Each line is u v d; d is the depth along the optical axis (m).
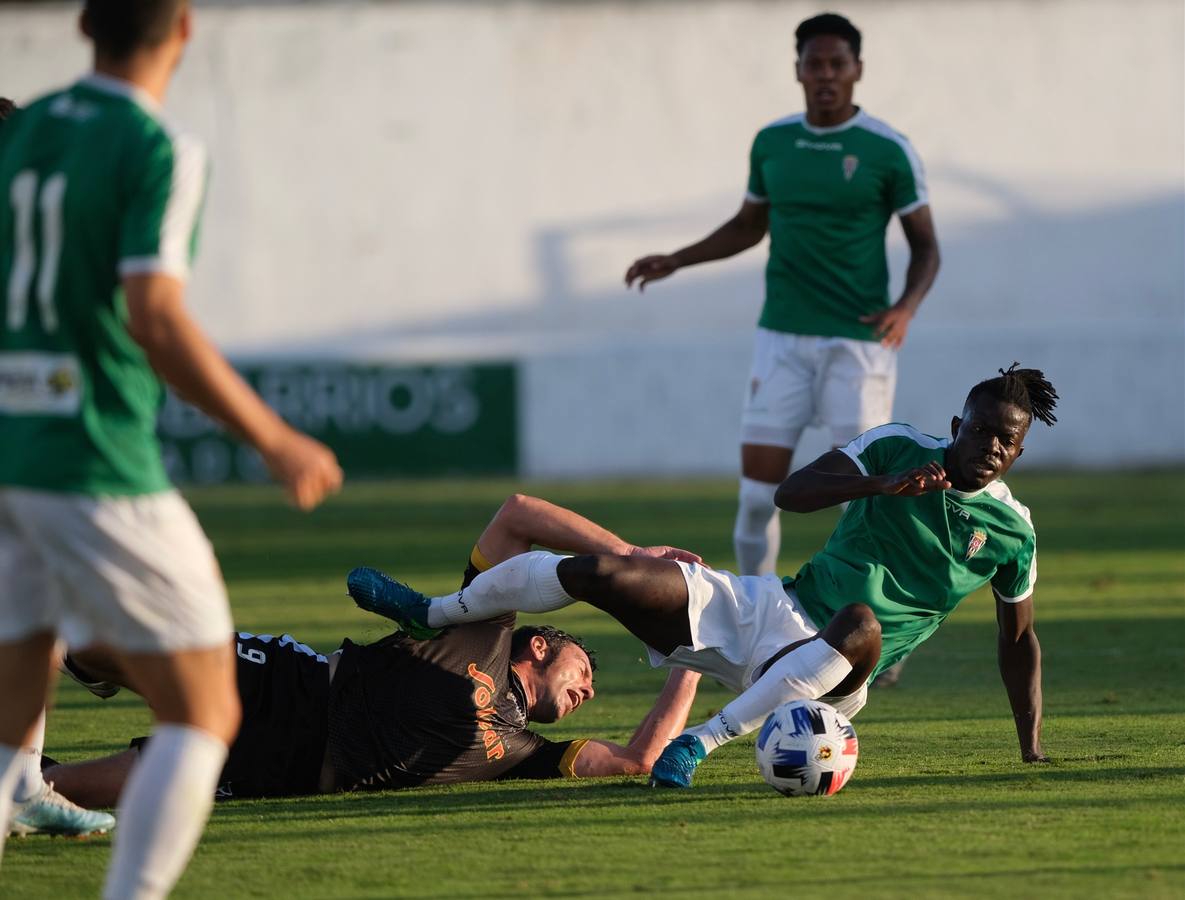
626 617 14.67
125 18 9.45
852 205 21.94
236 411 8.97
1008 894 10.50
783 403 22.38
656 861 11.58
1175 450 65.38
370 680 14.52
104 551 8.97
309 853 12.03
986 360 64.62
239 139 71.75
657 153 71.62
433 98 71.81
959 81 70.38
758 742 14.04
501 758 14.88
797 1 70.88
